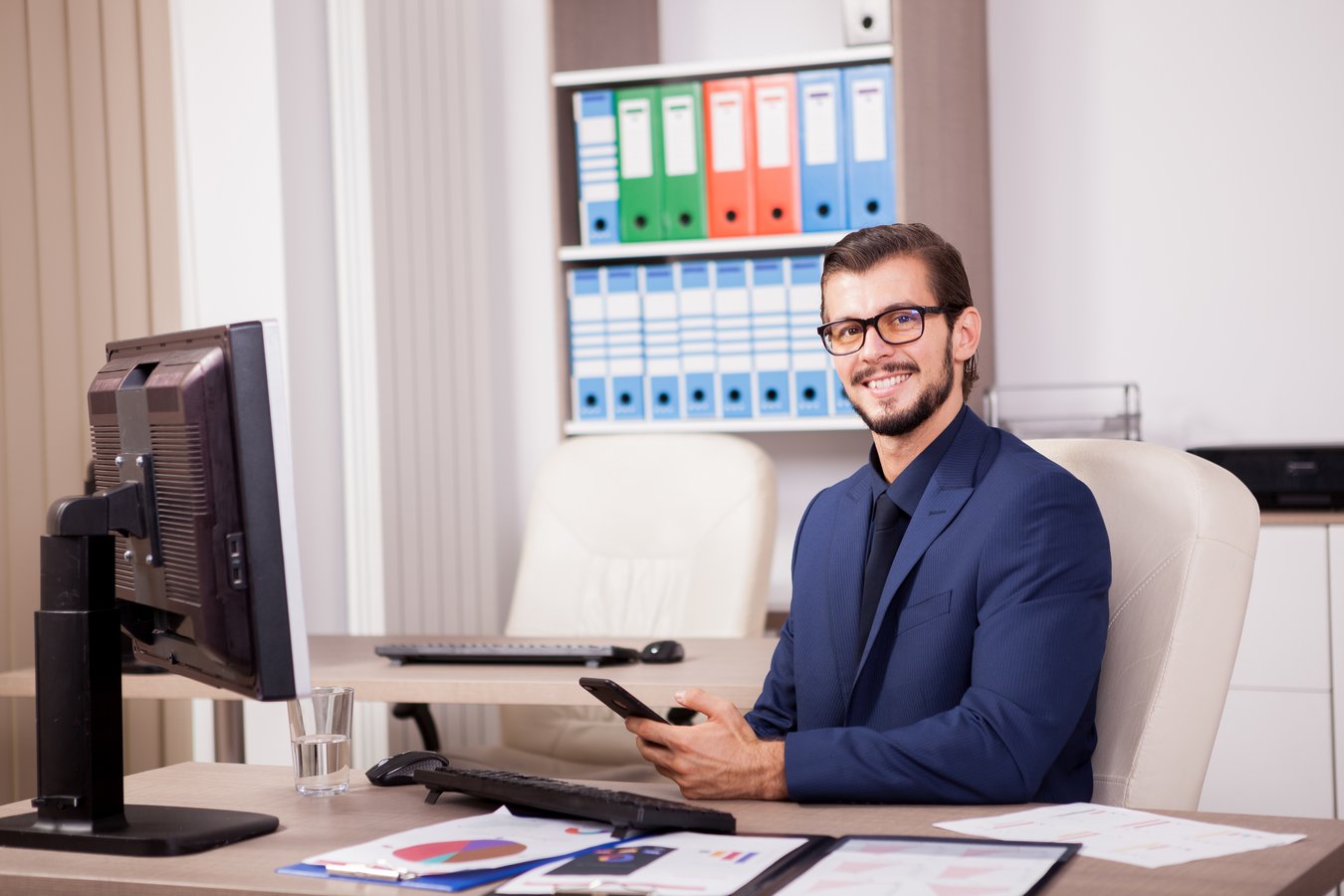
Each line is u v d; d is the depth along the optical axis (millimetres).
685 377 3334
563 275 3447
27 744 2727
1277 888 983
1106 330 3498
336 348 3309
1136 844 1106
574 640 2404
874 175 3170
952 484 1549
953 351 1614
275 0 3131
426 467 3451
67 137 2854
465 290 3650
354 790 1428
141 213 3014
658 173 3338
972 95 3463
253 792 1426
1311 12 3342
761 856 1084
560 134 3430
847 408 3227
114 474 1356
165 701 2996
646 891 990
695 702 1396
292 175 3174
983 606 1465
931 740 1328
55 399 2805
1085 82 3498
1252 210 3393
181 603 1216
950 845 1108
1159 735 1518
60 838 1221
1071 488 1502
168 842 1181
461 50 3662
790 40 3668
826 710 1619
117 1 2975
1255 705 2955
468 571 3611
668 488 2816
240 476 1161
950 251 1626
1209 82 3416
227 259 3160
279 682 1164
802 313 3244
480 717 3598
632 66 3678
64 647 1260
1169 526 1584
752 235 3281
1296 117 3359
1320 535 2896
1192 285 3438
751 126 3262
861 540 1641
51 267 2805
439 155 3555
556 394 3770
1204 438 3434
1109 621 1593
